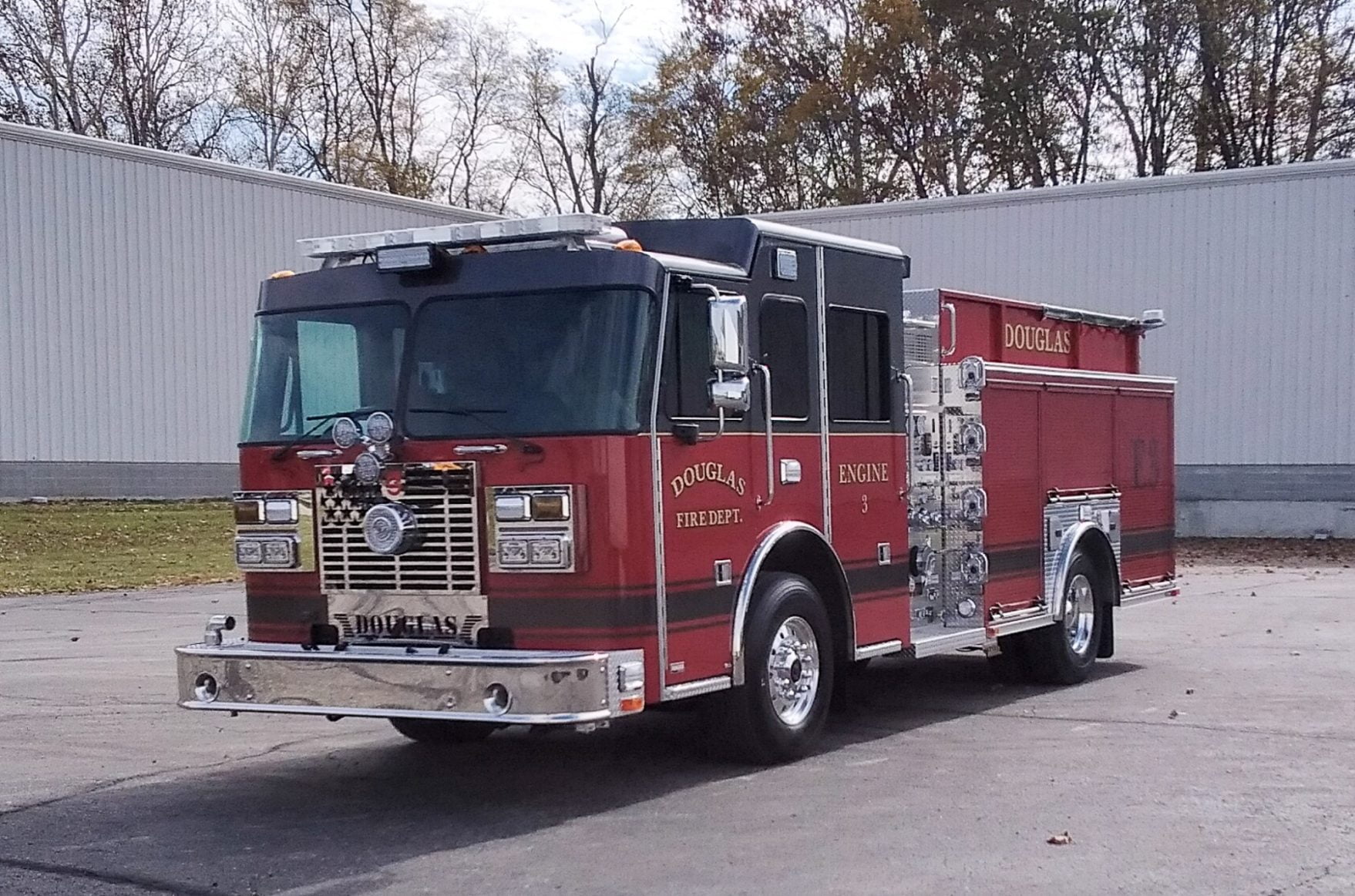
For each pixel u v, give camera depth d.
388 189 44.31
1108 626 10.59
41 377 22.77
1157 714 8.70
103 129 39.38
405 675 6.25
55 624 14.17
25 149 22.47
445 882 5.40
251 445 7.04
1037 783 6.85
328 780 7.28
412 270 6.75
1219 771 7.03
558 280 6.50
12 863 5.76
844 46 42.47
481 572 6.44
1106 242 24.73
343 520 6.75
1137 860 5.50
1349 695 9.25
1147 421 11.36
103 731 8.65
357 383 6.82
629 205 46.22
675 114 44.81
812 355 7.69
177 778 7.34
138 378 24.17
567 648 6.30
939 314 9.02
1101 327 11.13
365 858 5.77
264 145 43.69
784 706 7.43
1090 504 10.35
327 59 44.59
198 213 25.00
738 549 7.02
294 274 7.17
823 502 7.71
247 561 7.01
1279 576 18.42
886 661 11.38
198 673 6.77
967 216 25.95
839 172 43.34
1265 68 38.91
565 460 6.29
